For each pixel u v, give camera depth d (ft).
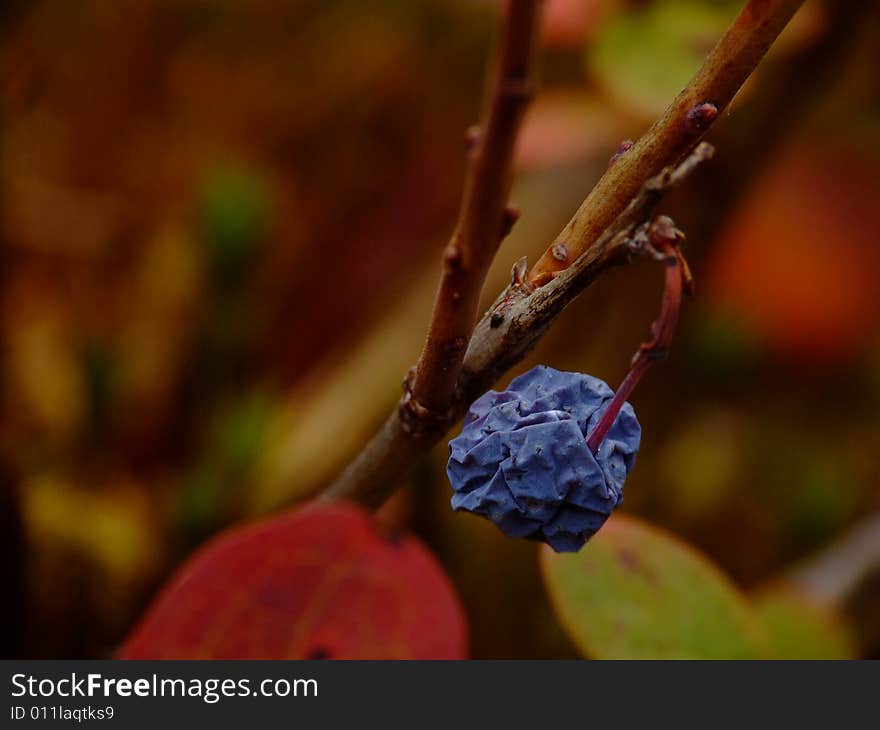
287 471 0.74
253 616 0.49
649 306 0.84
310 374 0.83
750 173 0.78
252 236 0.74
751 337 0.81
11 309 0.81
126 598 0.67
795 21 0.67
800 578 0.62
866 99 0.85
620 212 0.47
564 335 0.85
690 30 0.63
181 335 0.81
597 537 0.53
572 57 0.75
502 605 0.73
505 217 0.45
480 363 0.47
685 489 0.83
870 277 0.84
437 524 0.71
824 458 0.85
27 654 0.63
